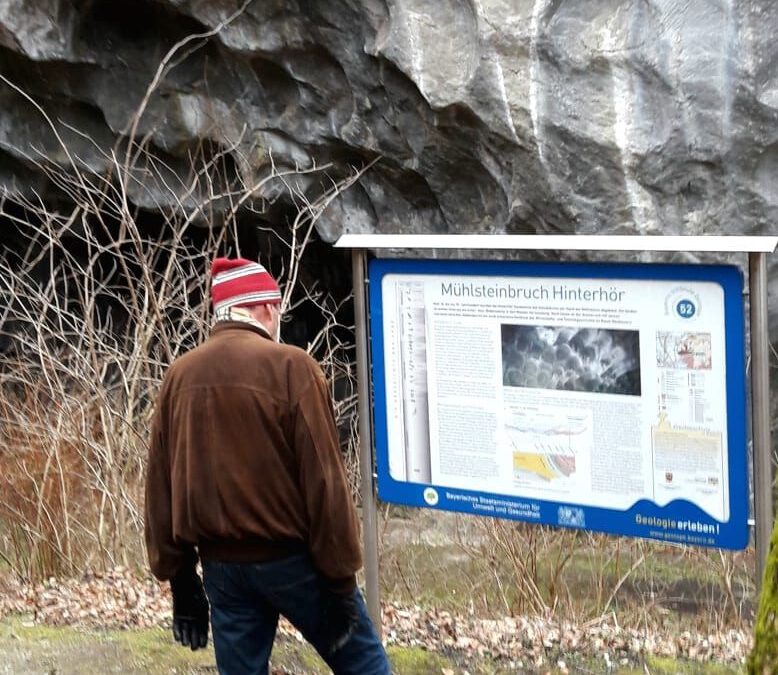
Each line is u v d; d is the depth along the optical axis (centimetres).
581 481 347
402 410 377
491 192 654
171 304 710
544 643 444
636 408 334
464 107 613
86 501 625
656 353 327
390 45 629
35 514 584
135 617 489
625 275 328
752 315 311
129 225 627
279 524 308
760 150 559
